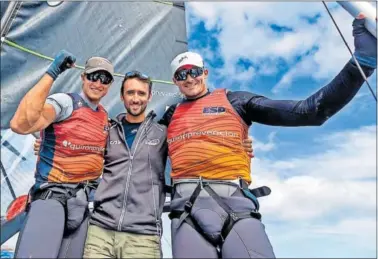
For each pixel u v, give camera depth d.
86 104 3.14
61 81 5.68
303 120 2.90
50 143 3.02
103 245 2.85
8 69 5.21
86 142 3.03
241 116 3.12
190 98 3.22
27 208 3.02
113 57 6.22
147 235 2.91
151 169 3.09
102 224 2.92
